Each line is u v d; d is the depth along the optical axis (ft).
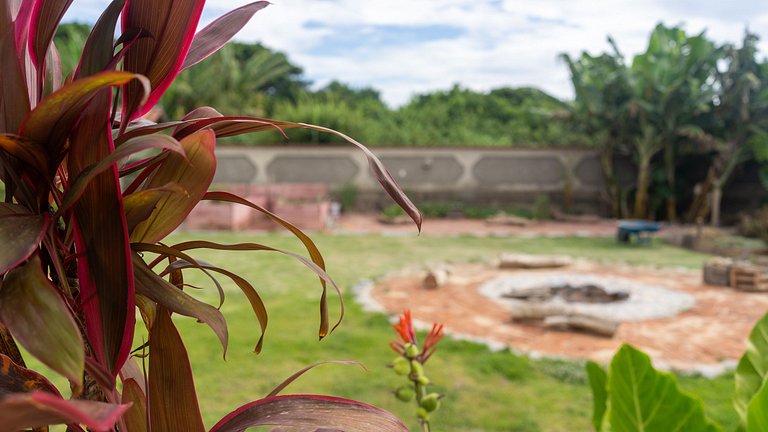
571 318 21.77
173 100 86.12
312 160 65.62
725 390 15.53
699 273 34.01
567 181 66.39
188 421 2.36
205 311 2.29
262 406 2.50
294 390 15.10
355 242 45.60
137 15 2.22
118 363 2.01
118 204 2.02
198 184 2.30
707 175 65.36
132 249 2.33
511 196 67.41
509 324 22.63
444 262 37.09
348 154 65.82
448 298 26.96
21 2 2.42
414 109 107.14
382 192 66.44
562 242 47.19
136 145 1.85
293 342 19.24
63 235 2.35
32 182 2.17
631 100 59.57
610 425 3.71
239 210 51.49
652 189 66.49
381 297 27.02
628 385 3.59
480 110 112.68
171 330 2.36
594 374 4.58
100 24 2.25
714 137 62.34
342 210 65.31
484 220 63.72
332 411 2.46
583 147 66.74
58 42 74.64
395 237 49.01
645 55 60.64
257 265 34.88
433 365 17.38
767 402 3.04
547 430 13.17
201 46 2.75
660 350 19.53
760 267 34.58
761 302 26.50
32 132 1.95
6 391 1.98
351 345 19.06
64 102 1.84
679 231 55.57
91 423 1.31
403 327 4.41
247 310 23.67
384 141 80.94
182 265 2.84
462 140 92.32
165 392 2.37
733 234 52.54
